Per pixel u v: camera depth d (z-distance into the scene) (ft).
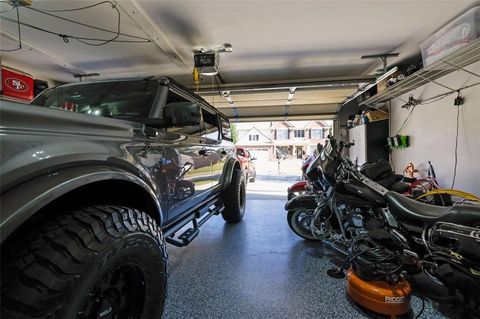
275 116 26.37
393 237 5.74
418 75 11.46
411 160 14.84
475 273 4.08
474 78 10.04
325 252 8.82
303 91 20.15
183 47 12.35
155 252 3.87
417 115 14.17
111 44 11.80
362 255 5.82
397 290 5.19
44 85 13.99
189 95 7.91
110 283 3.27
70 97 6.71
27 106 2.74
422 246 5.23
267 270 7.49
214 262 8.06
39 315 2.34
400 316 5.24
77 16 9.51
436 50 10.38
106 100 6.35
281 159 52.90
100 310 3.14
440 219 4.61
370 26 10.53
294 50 12.87
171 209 5.59
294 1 8.80
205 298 6.05
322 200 7.88
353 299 5.66
